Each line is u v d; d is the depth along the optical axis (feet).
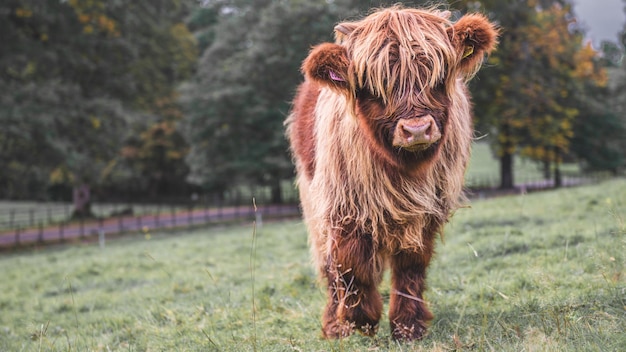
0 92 73.26
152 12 98.78
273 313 19.77
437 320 16.43
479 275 21.63
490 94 95.45
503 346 12.36
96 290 32.60
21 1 74.59
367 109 13.29
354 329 15.38
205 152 109.91
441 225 15.42
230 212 106.83
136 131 132.05
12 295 34.19
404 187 14.23
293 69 97.40
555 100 104.83
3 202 153.99
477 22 13.15
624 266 16.89
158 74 115.34
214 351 16.12
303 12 97.09
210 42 153.89
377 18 13.39
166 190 159.53
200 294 26.23
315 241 17.79
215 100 100.99
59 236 81.46
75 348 18.72
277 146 102.73
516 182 145.48
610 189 44.45
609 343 11.44
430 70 12.64
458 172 15.28
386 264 15.76
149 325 20.98
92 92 94.99
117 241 71.77
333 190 14.97
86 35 86.38
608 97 127.24
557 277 18.12
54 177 115.24
